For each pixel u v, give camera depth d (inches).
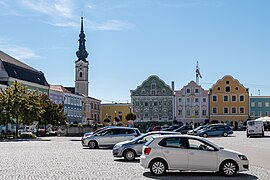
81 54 5029.5
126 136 1384.1
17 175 675.4
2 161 925.8
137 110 4202.8
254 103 4328.3
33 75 3585.1
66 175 679.7
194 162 696.4
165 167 697.6
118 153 967.0
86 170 755.4
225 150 705.6
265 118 2878.9
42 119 2773.1
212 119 4158.5
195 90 4205.2
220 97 4173.2
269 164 898.7
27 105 2322.8
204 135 2368.4
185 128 2667.3
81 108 4613.7
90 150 1318.9
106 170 760.3
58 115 2847.0
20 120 2347.4
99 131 1454.2
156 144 704.4
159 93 4202.8
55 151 1270.9
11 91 2330.2
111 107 5270.7
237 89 4165.8
